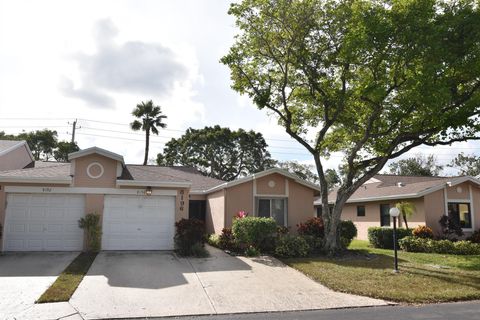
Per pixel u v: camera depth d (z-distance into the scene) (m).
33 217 15.20
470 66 13.42
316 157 17.12
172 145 51.56
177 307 8.66
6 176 14.96
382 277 11.70
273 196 19.47
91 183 15.68
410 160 49.56
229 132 50.41
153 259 13.88
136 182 15.79
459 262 14.80
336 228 16.12
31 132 50.62
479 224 22.06
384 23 13.30
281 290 10.31
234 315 8.21
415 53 13.38
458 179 21.55
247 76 16.80
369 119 15.80
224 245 16.39
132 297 9.27
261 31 16.08
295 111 18.58
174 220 16.33
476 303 9.33
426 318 7.86
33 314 7.83
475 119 14.52
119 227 15.80
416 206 21.59
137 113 38.62
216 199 20.41
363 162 16.89
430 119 14.49
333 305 9.01
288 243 15.58
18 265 12.43
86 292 9.48
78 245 15.35
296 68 16.59
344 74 16.17
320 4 15.45
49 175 15.48
